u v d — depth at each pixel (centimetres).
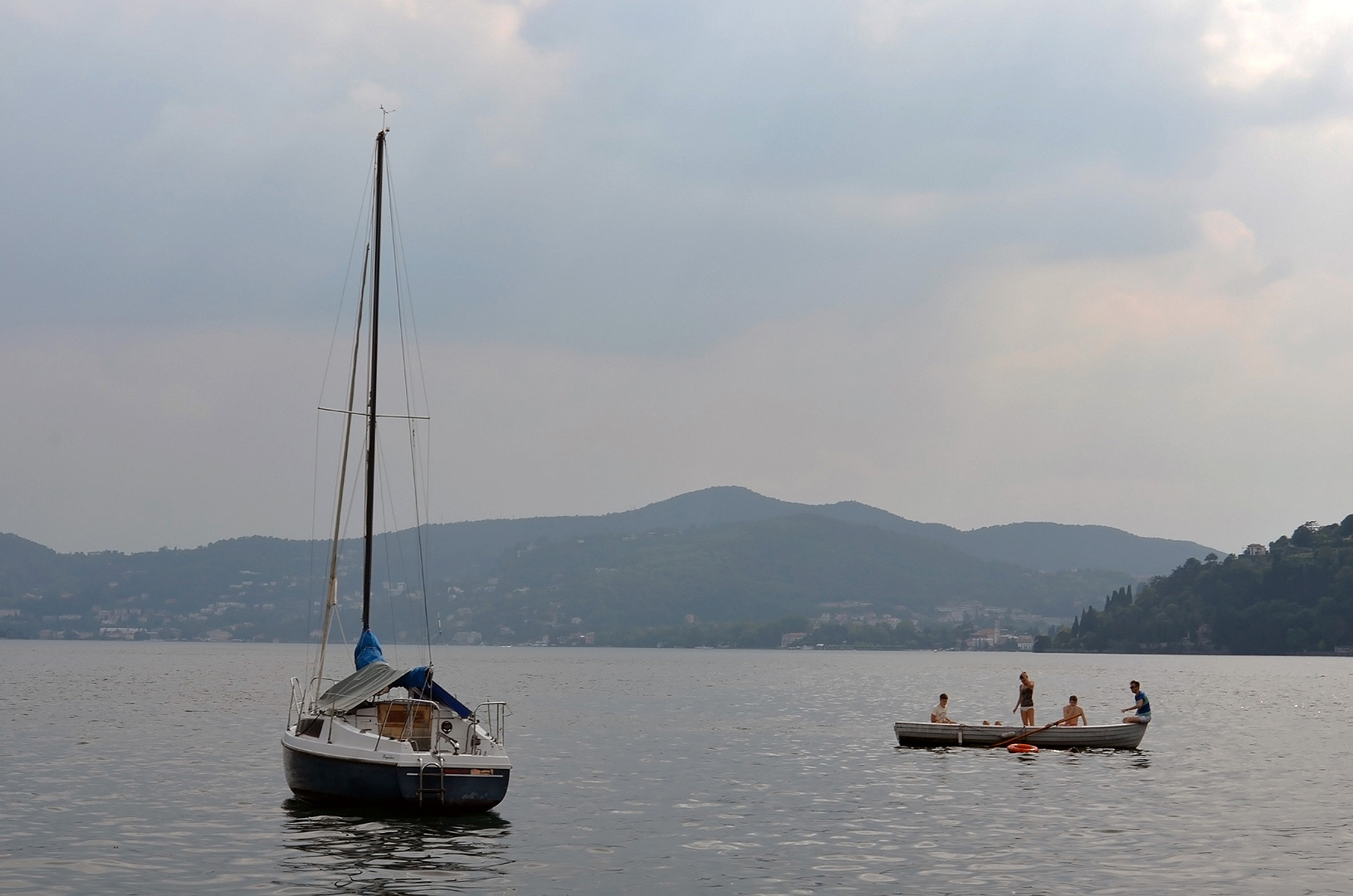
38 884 2544
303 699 3747
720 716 7838
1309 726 7250
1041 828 3291
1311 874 2714
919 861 2847
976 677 17175
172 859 2786
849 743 5741
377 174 4166
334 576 3916
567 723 7000
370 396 4094
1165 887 2594
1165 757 5100
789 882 2630
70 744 5294
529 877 2648
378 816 3278
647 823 3334
